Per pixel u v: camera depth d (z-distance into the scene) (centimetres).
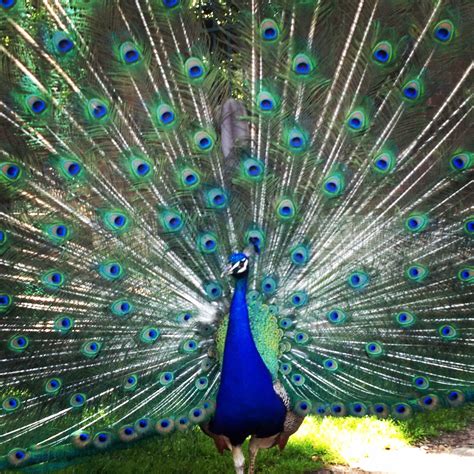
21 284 211
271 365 217
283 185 222
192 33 214
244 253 212
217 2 220
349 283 225
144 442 217
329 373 226
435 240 225
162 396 218
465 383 226
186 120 218
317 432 309
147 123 216
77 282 213
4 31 198
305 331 224
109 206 214
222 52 220
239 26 216
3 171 204
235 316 211
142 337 216
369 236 225
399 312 226
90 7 205
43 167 208
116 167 214
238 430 215
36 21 201
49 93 205
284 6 214
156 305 219
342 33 214
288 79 217
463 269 225
